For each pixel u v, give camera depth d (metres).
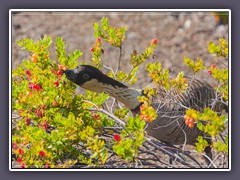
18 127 10.86
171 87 11.07
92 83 10.78
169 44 19.45
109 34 11.30
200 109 11.34
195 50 19.00
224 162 10.48
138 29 20.64
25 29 20.88
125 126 9.25
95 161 10.20
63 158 10.59
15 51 19.20
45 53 10.50
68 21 21.44
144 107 9.43
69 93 10.51
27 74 10.52
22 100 10.02
